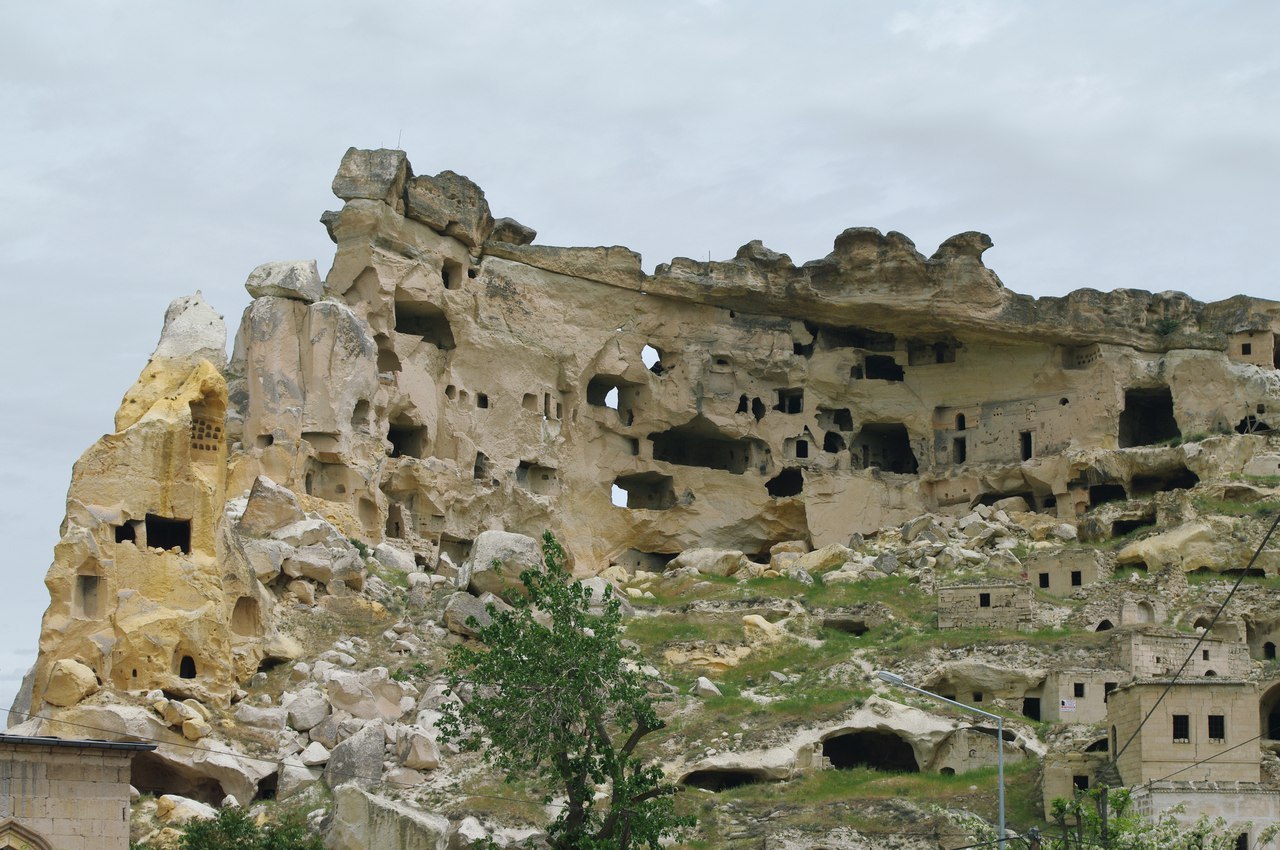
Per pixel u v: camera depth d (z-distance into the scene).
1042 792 71.50
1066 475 107.50
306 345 94.25
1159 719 68.81
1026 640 85.88
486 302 103.81
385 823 66.00
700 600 94.75
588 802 62.69
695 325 110.69
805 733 77.56
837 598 95.12
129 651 74.06
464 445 100.19
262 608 78.88
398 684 76.50
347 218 98.31
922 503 111.62
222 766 71.00
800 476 112.75
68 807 54.91
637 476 110.56
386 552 90.69
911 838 68.31
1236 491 101.44
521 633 62.66
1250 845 65.44
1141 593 91.88
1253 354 110.56
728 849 69.38
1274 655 90.44
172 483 77.19
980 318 109.69
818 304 110.12
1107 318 110.62
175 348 81.06
